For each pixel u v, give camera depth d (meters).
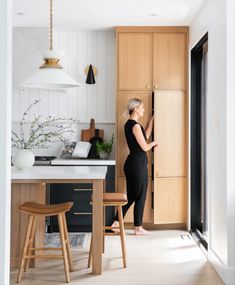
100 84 6.44
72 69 6.43
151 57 6.08
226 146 3.86
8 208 2.58
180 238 5.57
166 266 4.37
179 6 5.09
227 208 3.84
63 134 6.44
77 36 6.41
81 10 5.30
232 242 3.82
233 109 3.85
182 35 6.08
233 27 3.85
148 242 5.36
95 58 6.43
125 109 6.09
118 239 5.53
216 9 4.26
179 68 6.07
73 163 5.91
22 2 4.95
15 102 6.41
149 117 6.10
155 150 5.98
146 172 5.68
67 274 3.87
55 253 4.79
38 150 6.44
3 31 2.49
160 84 6.08
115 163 5.97
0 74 2.50
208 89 4.61
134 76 6.08
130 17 5.62
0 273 2.51
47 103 6.43
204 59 5.66
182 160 6.06
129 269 4.26
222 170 4.01
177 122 6.05
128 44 6.09
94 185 4.07
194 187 5.88
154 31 6.07
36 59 6.13
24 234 4.33
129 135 5.65
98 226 4.09
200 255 4.79
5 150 2.51
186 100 6.07
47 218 5.88
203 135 5.79
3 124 2.50
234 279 3.79
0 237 2.52
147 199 6.10
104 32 6.42
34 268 4.31
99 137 6.37
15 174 4.00
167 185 6.02
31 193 4.33
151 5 5.07
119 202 4.25
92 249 4.11
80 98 6.45
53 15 5.53
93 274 4.10
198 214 5.88
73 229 5.95
